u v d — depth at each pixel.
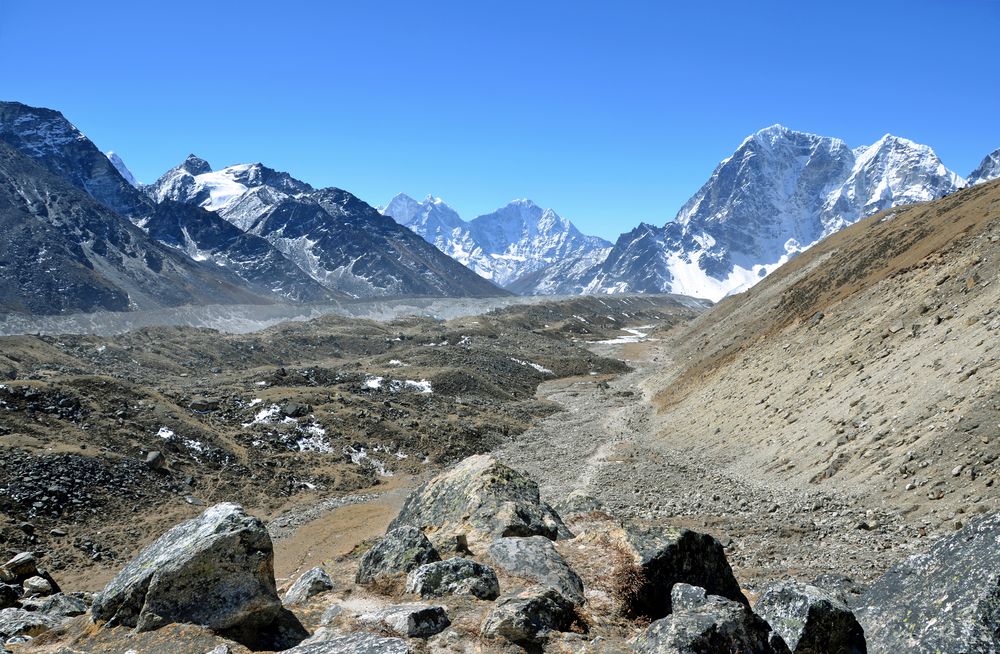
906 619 10.62
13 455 42.28
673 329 178.00
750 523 29.55
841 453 33.72
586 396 84.62
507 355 106.25
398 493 48.81
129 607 11.17
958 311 40.31
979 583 10.09
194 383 80.88
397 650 9.80
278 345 117.69
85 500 41.06
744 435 45.59
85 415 49.84
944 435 29.02
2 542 35.53
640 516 33.53
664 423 60.44
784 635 10.83
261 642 10.89
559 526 16.59
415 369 85.62
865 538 25.12
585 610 12.01
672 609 11.27
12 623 12.43
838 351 48.22
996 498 23.98
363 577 13.50
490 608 11.59
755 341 68.94
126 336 109.06
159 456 47.00
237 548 11.16
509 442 63.03
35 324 186.00
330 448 56.97
